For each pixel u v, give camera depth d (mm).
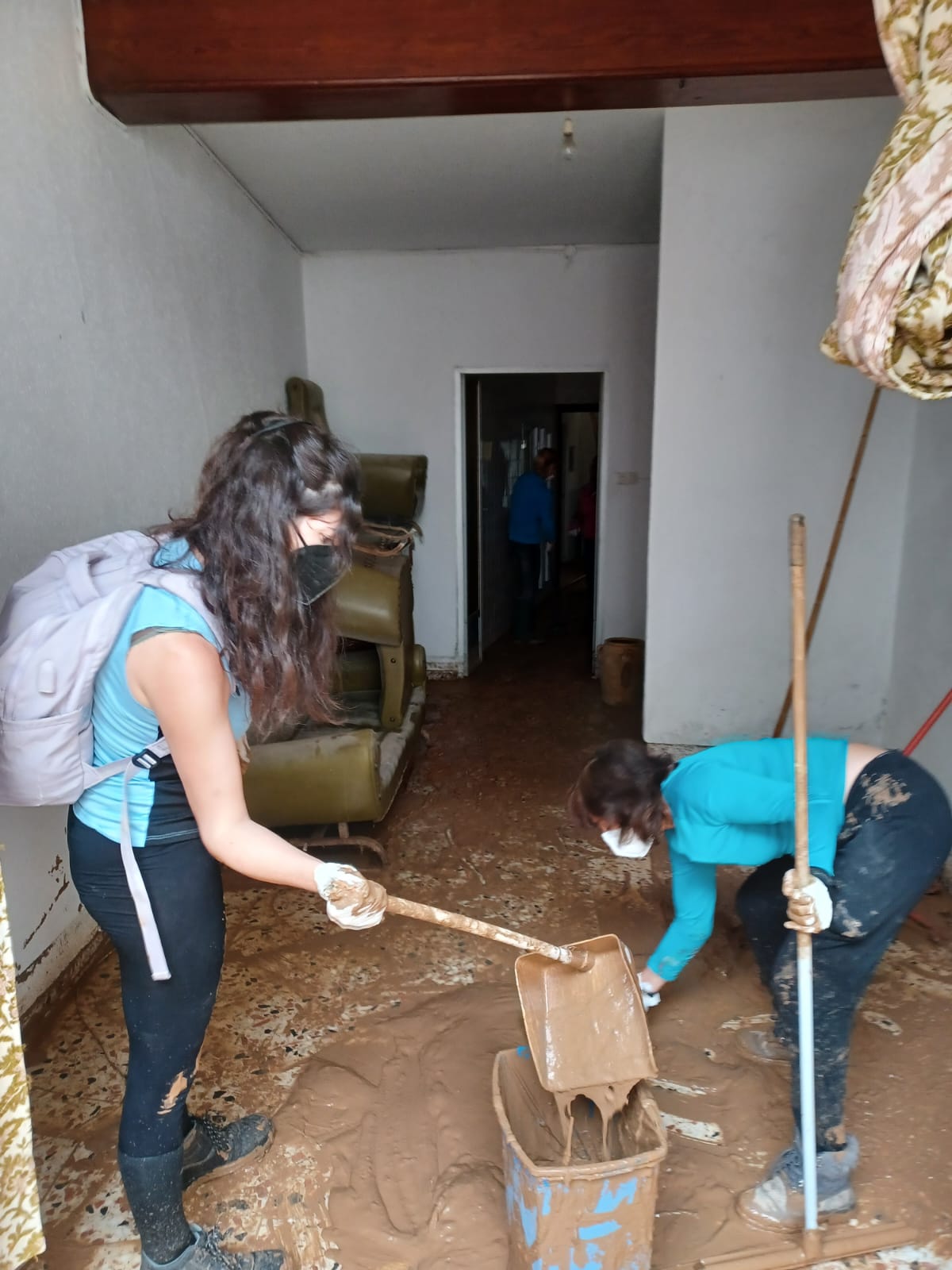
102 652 1167
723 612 3752
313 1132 1888
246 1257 1551
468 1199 1713
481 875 3020
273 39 2537
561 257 4906
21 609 1238
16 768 1227
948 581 3100
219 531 1179
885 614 3633
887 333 1560
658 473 3646
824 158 3270
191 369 3250
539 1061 1471
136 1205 1427
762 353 3479
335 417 5246
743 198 3340
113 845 1292
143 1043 1367
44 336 2201
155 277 2920
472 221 4371
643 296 4902
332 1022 2248
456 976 2443
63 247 2303
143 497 2811
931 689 3197
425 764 4070
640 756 1686
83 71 2484
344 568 1265
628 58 2586
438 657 5535
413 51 2570
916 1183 1746
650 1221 1396
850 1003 1592
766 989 2359
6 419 2023
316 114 2801
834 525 3588
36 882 2203
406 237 4672
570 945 1574
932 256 1476
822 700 3762
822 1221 1656
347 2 2520
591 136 3348
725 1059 2109
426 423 5203
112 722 1246
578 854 3170
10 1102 1237
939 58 1491
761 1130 1895
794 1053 1637
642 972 2080
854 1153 1679
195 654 1159
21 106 2129
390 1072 2070
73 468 2348
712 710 3865
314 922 2713
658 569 3744
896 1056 2107
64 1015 2287
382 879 2980
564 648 6297
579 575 9250
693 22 2553
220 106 2682
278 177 3729
